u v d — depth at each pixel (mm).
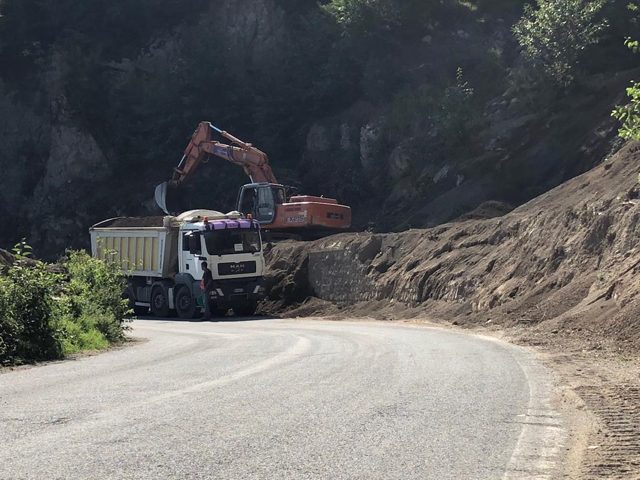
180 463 6988
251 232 35688
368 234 38625
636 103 13469
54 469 6781
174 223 36469
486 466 7059
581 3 51406
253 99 68500
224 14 74875
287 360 15250
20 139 71562
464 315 28000
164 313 36750
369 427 8578
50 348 17656
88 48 75125
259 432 8297
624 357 15297
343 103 65312
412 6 64812
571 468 7109
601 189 27875
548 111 49375
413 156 54500
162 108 69750
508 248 29703
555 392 11109
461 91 53625
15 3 76688
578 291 23031
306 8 74000
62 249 66562
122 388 11602
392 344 18688
